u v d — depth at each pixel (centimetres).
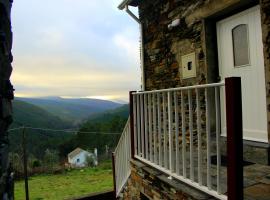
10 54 192
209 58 425
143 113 376
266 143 345
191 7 452
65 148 2088
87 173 1164
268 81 321
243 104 387
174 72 505
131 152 407
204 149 418
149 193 343
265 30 324
